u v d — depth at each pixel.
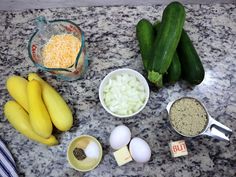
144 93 0.76
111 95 0.76
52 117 0.72
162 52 0.67
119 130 0.71
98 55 0.83
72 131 0.77
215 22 0.85
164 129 0.76
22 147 0.77
